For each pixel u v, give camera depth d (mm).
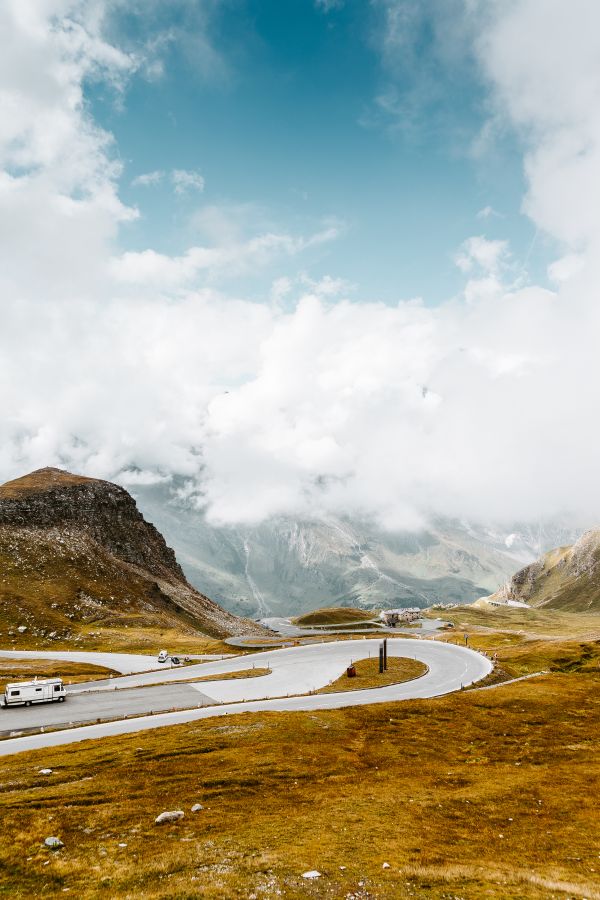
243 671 113062
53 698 90688
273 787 45781
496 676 108562
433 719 74312
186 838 32844
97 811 38938
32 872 27969
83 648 177625
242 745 58844
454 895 23938
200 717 76438
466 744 64000
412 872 26469
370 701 86938
